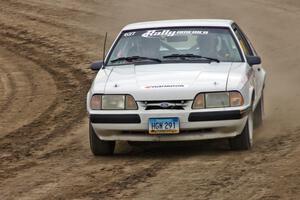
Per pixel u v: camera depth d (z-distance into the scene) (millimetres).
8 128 29172
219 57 23891
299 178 18516
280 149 22203
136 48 24562
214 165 20547
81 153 23625
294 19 63875
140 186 18656
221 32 24719
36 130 28484
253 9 68250
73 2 67812
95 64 24641
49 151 24234
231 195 17391
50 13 63750
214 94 21172
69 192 18438
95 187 18812
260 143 23469
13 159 23047
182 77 21875
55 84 40562
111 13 64375
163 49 24234
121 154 23094
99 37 55875
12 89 39750
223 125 21109
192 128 21109
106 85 22031
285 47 52219
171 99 21078
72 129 28312
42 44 53844
